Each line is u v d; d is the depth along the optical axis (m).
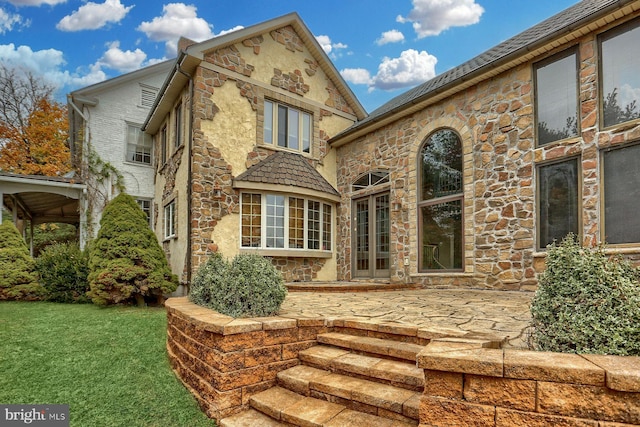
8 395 3.19
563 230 6.16
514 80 6.95
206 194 8.62
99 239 7.36
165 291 7.41
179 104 10.23
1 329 5.08
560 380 1.72
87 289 7.87
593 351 2.08
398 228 9.15
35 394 3.23
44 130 18.70
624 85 5.58
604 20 5.61
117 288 6.96
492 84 7.31
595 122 5.80
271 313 3.84
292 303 5.36
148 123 12.27
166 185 11.14
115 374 3.73
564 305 2.31
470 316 4.00
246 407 3.05
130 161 12.96
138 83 13.40
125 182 12.77
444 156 8.27
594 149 5.79
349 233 10.71
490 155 7.26
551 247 2.68
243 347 3.10
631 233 5.41
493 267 7.06
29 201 13.04
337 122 11.73
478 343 2.39
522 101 6.80
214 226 8.66
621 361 1.81
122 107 12.99
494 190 7.14
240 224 9.02
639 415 1.59
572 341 2.17
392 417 2.47
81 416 2.93
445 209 8.16
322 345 3.61
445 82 8.49
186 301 4.75
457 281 7.71
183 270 8.99
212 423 2.91
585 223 5.83
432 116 8.48
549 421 1.72
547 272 2.55
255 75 9.77
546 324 2.38
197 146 8.59
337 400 2.78
